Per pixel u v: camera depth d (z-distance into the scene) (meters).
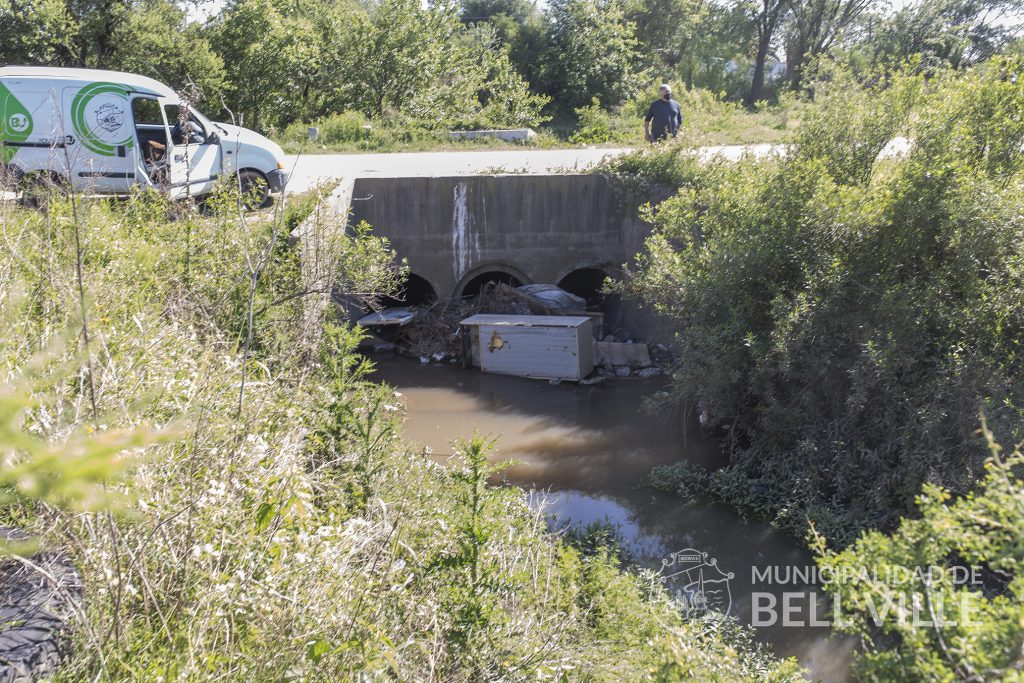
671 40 55.56
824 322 11.59
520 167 20.56
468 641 4.76
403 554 5.19
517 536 6.83
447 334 19.56
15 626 3.14
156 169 10.62
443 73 35.50
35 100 12.08
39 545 0.92
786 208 12.74
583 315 19.25
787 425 12.09
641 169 19.19
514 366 18.05
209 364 5.73
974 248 10.84
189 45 30.16
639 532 10.80
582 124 33.41
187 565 3.72
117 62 29.80
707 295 12.90
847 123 13.42
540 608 6.09
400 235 19.69
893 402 10.86
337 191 16.25
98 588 3.47
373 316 19.97
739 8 55.09
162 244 8.59
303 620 3.74
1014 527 3.03
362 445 6.35
